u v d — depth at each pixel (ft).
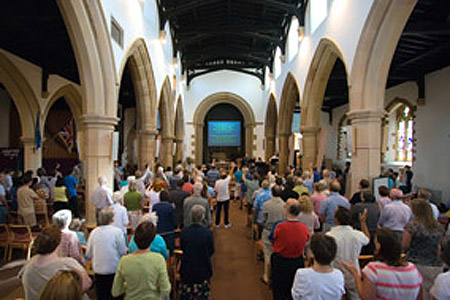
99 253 10.07
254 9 42.86
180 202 17.52
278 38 47.55
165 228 13.38
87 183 19.02
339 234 9.99
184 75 61.16
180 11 36.40
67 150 46.37
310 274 6.86
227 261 17.67
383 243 6.93
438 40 26.05
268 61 55.47
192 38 46.65
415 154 35.27
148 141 32.53
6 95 40.78
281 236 10.06
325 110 62.34
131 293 7.50
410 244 9.97
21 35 25.44
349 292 9.93
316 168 31.35
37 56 30.91
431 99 32.71
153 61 32.65
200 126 65.92
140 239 7.77
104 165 19.60
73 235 10.08
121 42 22.66
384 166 42.11
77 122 40.60
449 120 30.09
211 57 58.75
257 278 15.33
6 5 21.50
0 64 28.94
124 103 56.75
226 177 26.12
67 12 16.61
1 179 26.23
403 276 6.61
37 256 7.51
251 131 65.87
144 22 28.89
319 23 30.45
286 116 45.80
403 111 40.09
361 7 20.48
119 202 13.60
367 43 19.60
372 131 19.76
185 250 10.25
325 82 31.89
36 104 32.68
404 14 17.54
